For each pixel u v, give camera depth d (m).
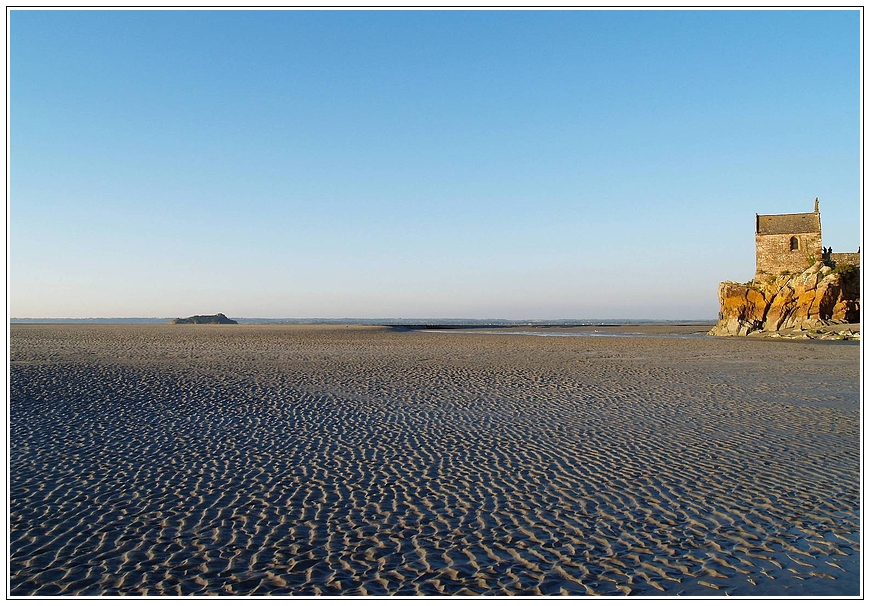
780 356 33.03
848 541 7.25
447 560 6.77
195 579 6.28
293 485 9.38
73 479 9.48
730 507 8.37
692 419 14.53
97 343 42.94
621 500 8.69
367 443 12.16
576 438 12.58
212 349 38.50
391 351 37.81
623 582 6.29
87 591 6.00
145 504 8.42
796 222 70.44
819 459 10.78
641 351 37.59
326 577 6.37
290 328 90.94
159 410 15.34
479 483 9.52
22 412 14.53
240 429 13.34
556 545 7.16
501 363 28.94
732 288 64.94
